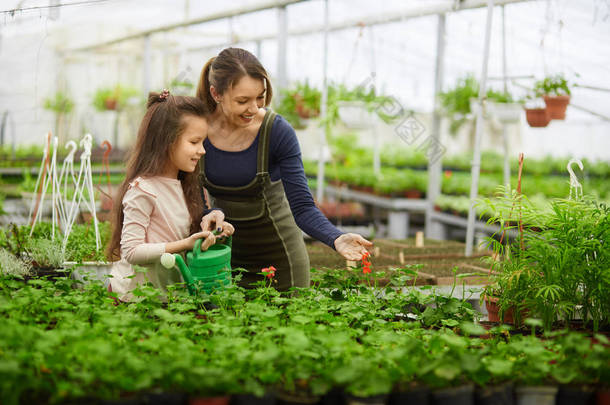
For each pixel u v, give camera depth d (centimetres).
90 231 463
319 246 550
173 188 264
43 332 194
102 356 177
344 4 789
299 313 237
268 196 298
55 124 1230
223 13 788
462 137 1290
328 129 659
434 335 206
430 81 981
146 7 883
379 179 926
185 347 190
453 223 757
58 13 394
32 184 728
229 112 262
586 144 1386
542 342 217
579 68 764
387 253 503
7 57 1205
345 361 199
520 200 289
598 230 274
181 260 243
